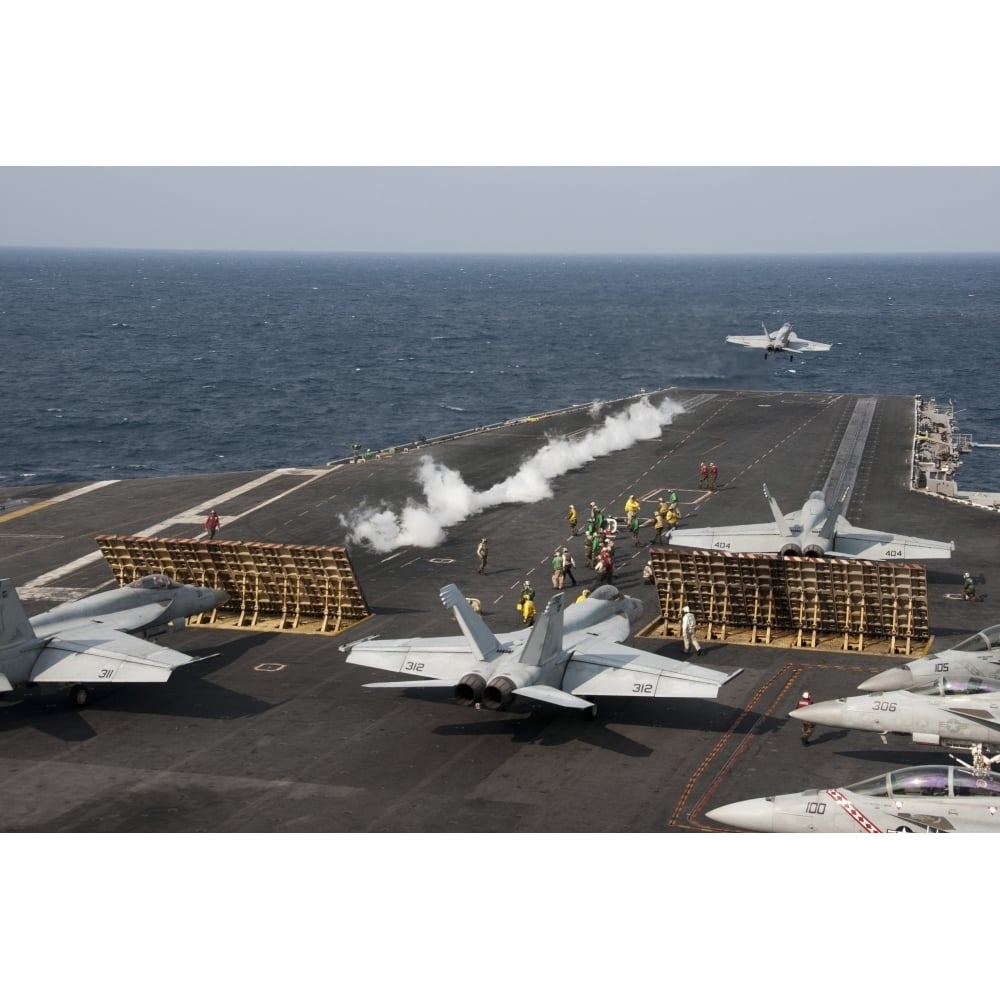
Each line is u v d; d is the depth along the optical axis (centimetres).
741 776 3356
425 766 3428
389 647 3806
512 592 5316
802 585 4619
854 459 8462
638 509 6375
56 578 5594
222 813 3100
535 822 3030
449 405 15700
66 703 3984
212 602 4753
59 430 13150
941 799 2783
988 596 5256
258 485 7706
